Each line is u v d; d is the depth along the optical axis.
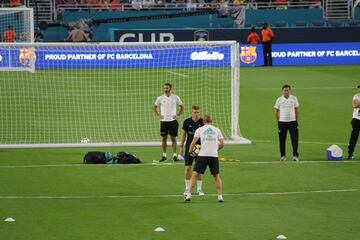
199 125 35.97
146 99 63.31
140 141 48.44
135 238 27.36
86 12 93.12
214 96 65.12
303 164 40.91
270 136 49.81
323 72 83.81
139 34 86.94
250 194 34.41
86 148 45.97
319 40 91.25
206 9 95.75
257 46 89.88
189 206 31.98
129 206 32.03
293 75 81.19
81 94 65.25
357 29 91.88
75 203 32.62
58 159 42.34
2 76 72.38
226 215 30.52
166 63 77.81
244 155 43.56
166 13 94.56
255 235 27.73
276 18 96.81
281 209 31.55
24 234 27.91
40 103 61.38
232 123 48.66
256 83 75.19
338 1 99.06
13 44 47.25
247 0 98.38
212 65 77.50
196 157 33.06
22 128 52.47
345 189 35.34
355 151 44.62
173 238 27.36
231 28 90.06
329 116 57.03
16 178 37.56
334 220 29.84
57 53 76.44
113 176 38.00
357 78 78.75
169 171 39.16
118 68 77.25
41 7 92.75
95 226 28.94
